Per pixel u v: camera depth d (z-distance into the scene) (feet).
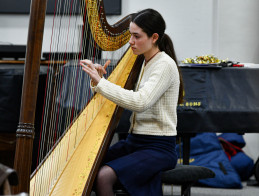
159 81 11.91
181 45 28.09
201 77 17.33
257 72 17.40
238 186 21.54
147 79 12.50
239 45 25.94
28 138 9.17
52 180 10.89
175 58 13.21
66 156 11.67
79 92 16.79
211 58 18.34
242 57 25.96
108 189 11.28
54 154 11.88
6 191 6.04
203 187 21.56
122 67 14.32
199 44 27.99
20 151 9.13
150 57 12.72
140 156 11.90
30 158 9.22
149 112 12.34
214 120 17.13
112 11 27.86
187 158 18.33
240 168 23.39
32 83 9.18
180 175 12.18
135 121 12.66
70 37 25.88
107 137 11.76
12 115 22.68
